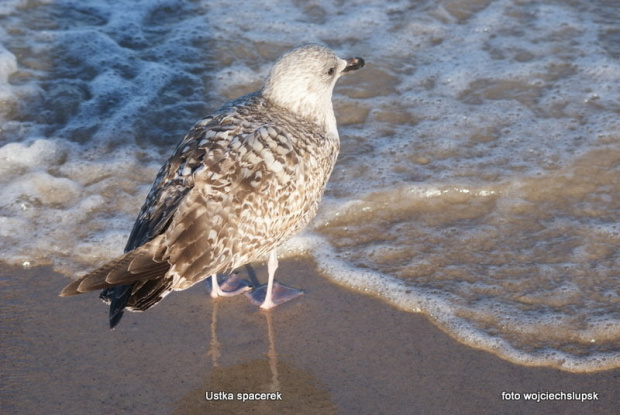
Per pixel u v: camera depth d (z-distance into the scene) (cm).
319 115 701
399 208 821
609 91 1000
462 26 1152
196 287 717
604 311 684
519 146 907
